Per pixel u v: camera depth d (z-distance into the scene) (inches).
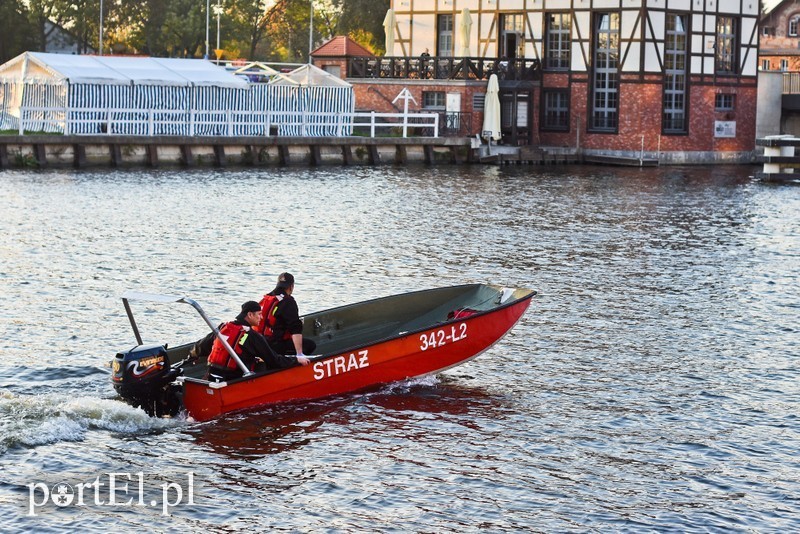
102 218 1375.5
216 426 615.5
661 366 751.7
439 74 2554.1
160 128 2178.9
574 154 2551.7
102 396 659.4
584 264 1138.7
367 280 1018.7
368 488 541.0
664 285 1031.6
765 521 511.5
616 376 727.7
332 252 1167.6
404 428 621.9
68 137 2027.6
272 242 1222.9
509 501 529.0
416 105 2571.4
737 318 898.1
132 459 568.1
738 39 2620.6
